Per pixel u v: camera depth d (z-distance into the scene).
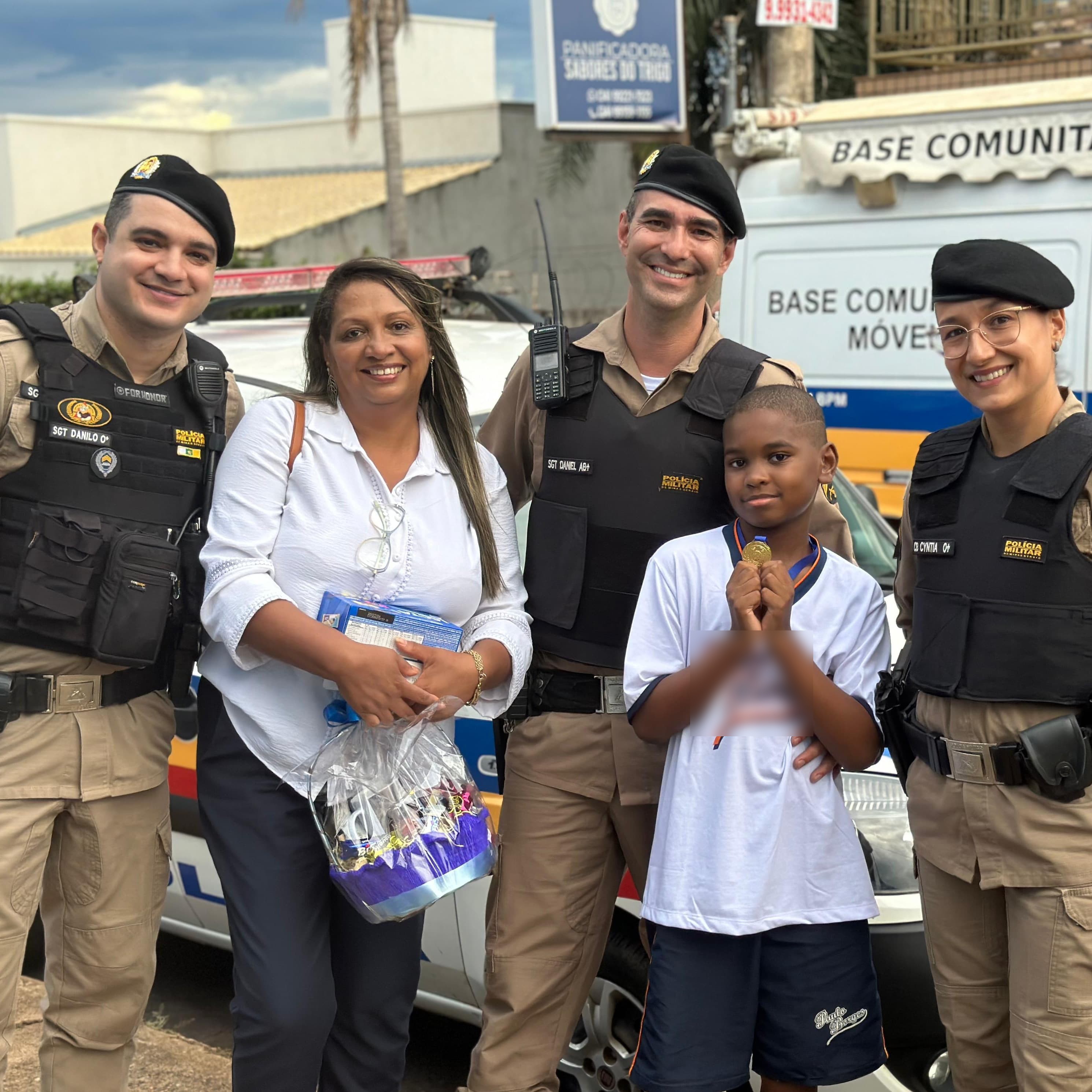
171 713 2.81
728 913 2.51
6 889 2.54
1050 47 9.78
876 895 2.99
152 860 2.78
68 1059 2.78
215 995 4.41
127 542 2.56
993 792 2.44
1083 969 2.37
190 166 2.64
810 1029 2.57
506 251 23.62
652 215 2.77
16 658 2.58
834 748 2.56
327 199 24.50
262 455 2.57
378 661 2.43
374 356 2.54
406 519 2.61
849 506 4.69
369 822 2.45
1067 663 2.36
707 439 2.81
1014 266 2.41
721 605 2.63
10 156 30.06
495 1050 2.85
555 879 2.87
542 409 2.91
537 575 2.90
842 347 7.34
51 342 2.58
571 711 2.89
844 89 14.12
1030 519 2.40
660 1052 2.55
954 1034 2.62
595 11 10.95
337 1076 2.75
